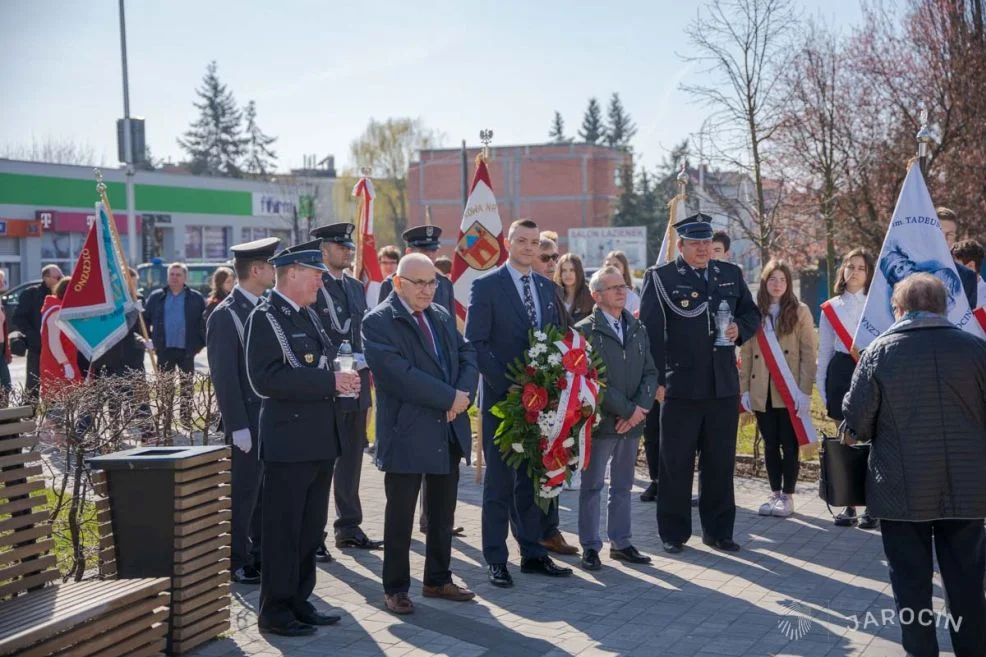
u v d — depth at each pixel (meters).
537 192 64.94
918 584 4.99
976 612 4.94
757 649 5.37
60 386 8.24
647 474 10.48
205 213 53.81
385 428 5.98
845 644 5.44
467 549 7.57
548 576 6.84
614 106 101.00
